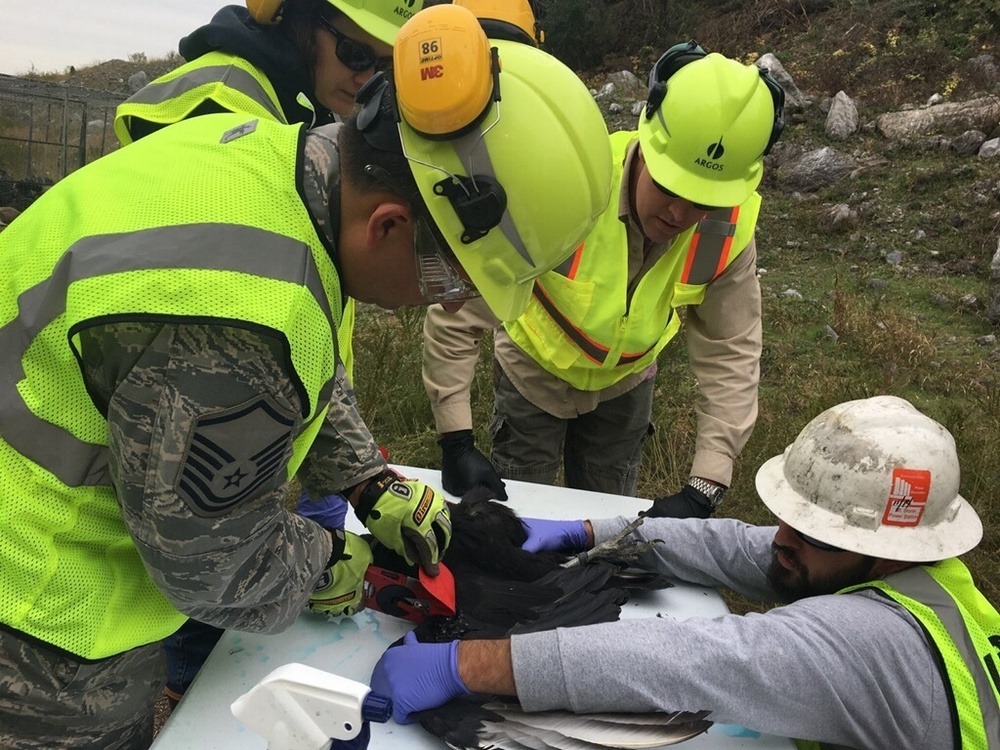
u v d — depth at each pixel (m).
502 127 0.97
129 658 1.20
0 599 1.01
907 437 1.40
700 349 2.22
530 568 1.66
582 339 2.06
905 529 1.39
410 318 4.55
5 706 1.08
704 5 13.41
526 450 2.46
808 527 1.44
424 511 1.46
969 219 7.25
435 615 1.53
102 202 1.01
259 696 1.02
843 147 8.63
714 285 2.13
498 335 2.42
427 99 0.92
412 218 1.01
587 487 2.62
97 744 1.21
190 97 1.77
